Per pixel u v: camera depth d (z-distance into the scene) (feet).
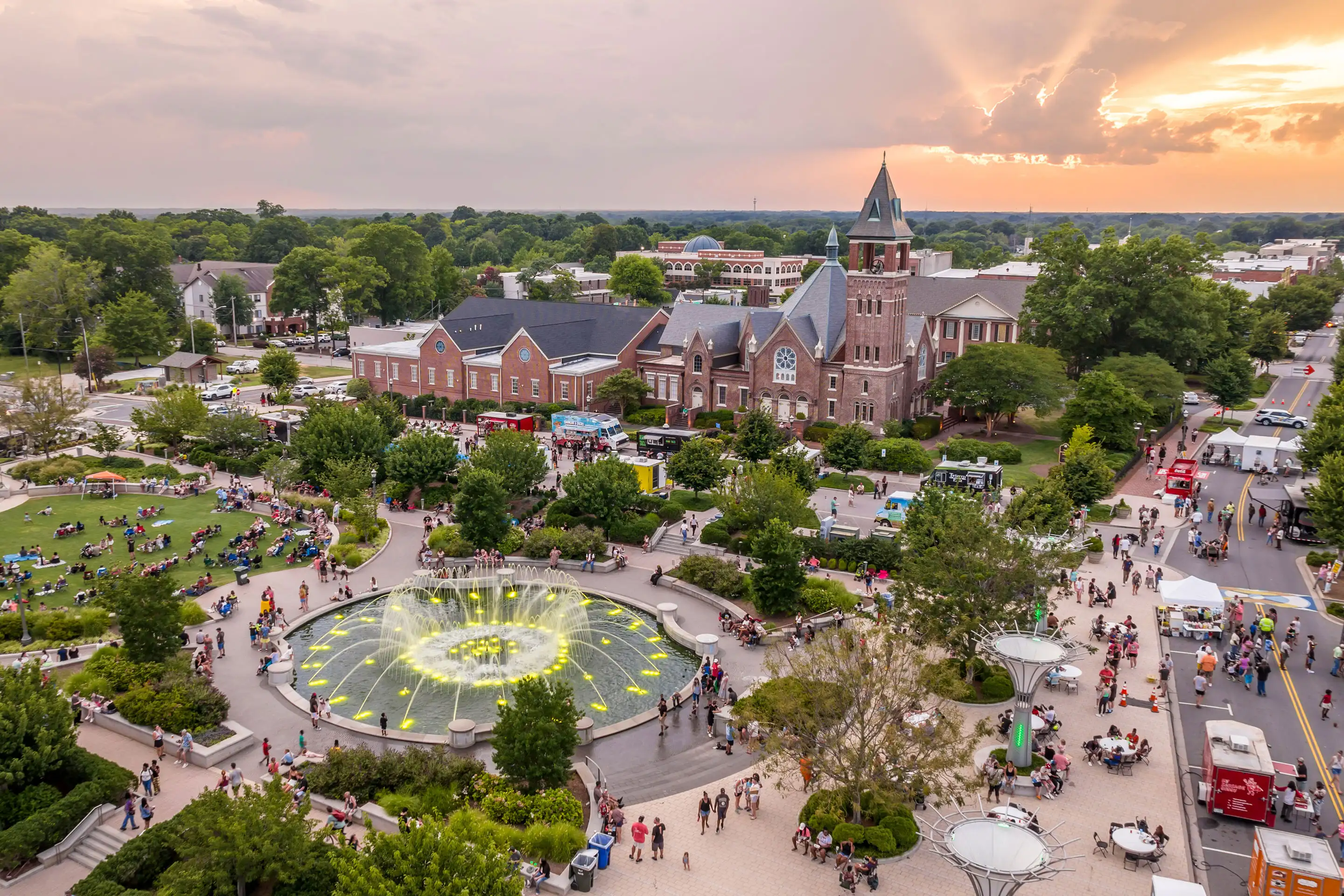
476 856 112.57
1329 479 243.60
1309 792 155.63
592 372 433.48
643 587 254.47
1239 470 352.69
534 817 143.33
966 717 180.55
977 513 199.00
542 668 208.13
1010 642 164.04
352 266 637.71
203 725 175.73
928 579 186.39
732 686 195.31
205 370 520.83
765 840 145.28
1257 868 126.21
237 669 205.26
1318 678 196.85
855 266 382.22
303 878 124.36
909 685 150.82
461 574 262.06
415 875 110.01
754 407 412.16
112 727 180.14
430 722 184.03
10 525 298.76
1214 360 441.27
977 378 386.52
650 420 421.59
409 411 465.47
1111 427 354.54
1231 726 159.63
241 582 252.62
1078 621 223.92
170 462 371.56
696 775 164.55
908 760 142.20
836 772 145.59
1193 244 427.74
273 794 125.70
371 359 495.82
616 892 132.36
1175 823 148.46
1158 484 335.88
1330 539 240.73
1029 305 433.48
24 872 140.87
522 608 241.35
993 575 180.14
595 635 225.56
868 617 176.45
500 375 453.58
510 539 275.18
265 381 495.82
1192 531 272.92
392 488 328.49
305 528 296.92
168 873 124.98
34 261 572.92
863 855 138.82
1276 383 535.60
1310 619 224.74
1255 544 277.03
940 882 134.62
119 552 274.36
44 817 143.64
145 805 148.66
